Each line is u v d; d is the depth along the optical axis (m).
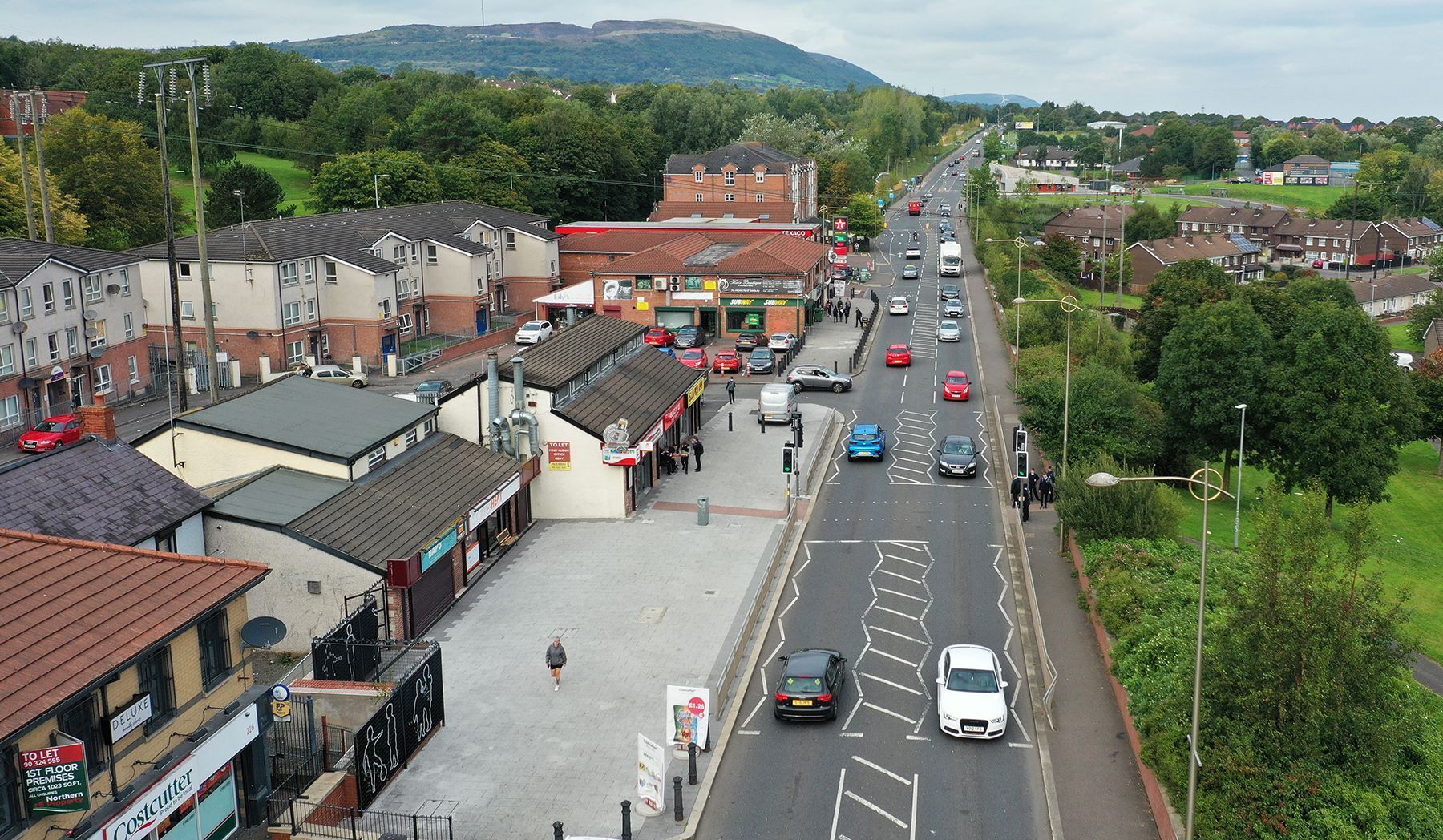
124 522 36.12
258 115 187.25
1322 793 27.25
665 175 155.62
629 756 33.41
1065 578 47.38
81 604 25.83
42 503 34.84
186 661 27.27
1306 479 62.12
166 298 86.56
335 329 90.94
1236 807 27.28
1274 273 183.25
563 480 54.53
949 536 52.78
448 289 102.56
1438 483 77.75
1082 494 47.56
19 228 95.44
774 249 103.94
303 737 32.44
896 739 34.56
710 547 50.88
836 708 36.19
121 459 38.94
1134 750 33.19
